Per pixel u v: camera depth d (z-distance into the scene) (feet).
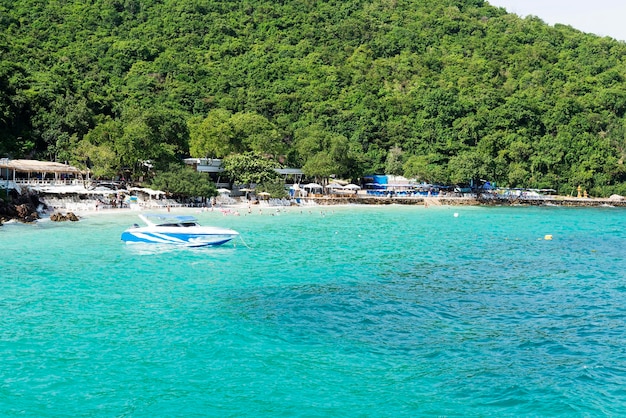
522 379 80.64
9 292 128.06
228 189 445.37
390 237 236.63
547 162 619.67
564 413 70.95
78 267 158.81
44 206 295.89
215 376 81.41
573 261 180.34
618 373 83.15
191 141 468.75
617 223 328.49
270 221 297.74
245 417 69.87
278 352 90.79
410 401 74.08
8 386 77.82
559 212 433.07
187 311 114.11
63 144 401.08
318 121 637.30
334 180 522.06
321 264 168.25
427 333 100.99
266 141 482.69
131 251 187.52
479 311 116.06
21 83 439.22
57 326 103.14
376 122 653.71
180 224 209.36
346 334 99.96
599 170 626.23
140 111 460.14
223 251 192.03
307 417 69.97
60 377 80.79
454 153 622.13
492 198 526.57
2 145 377.09
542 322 108.58
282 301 122.62
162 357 88.33
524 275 155.22
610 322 108.88
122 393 76.02
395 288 136.67
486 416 70.28
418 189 539.29
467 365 85.87
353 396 75.41
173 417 69.82
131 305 118.21
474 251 199.31
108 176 361.92
